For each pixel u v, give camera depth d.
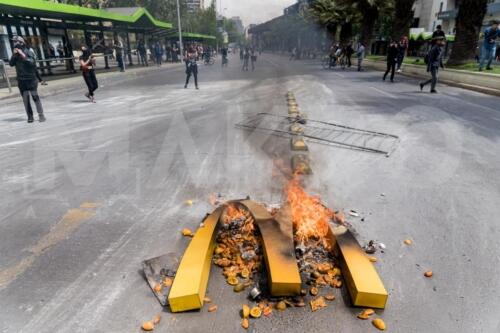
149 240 3.16
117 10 24.86
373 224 3.36
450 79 13.69
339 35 36.25
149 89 14.20
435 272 2.67
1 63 12.09
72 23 20.39
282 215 3.16
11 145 6.18
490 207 3.69
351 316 2.26
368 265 2.52
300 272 2.60
